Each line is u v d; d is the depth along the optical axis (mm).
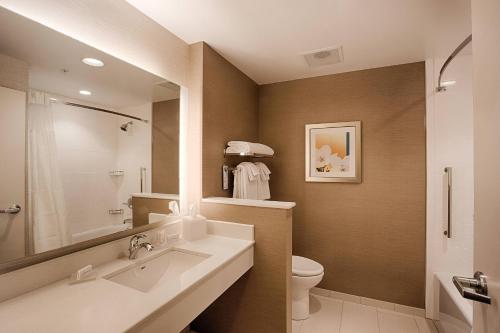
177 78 1799
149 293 1008
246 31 1736
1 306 911
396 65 2223
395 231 2209
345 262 2379
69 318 838
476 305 708
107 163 1389
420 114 2141
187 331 1931
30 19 1052
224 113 2129
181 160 1863
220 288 1319
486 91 634
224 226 1773
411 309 2150
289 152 2617
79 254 1200
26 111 1056
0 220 965
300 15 1551
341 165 2379
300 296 2066
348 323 2027
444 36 1763
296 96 2594
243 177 2115
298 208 2562
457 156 2029
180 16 1574
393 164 2219
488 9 623
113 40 1370
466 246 2002
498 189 578
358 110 2346
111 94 1405
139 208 1555
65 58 1186
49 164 1134
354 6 1460
